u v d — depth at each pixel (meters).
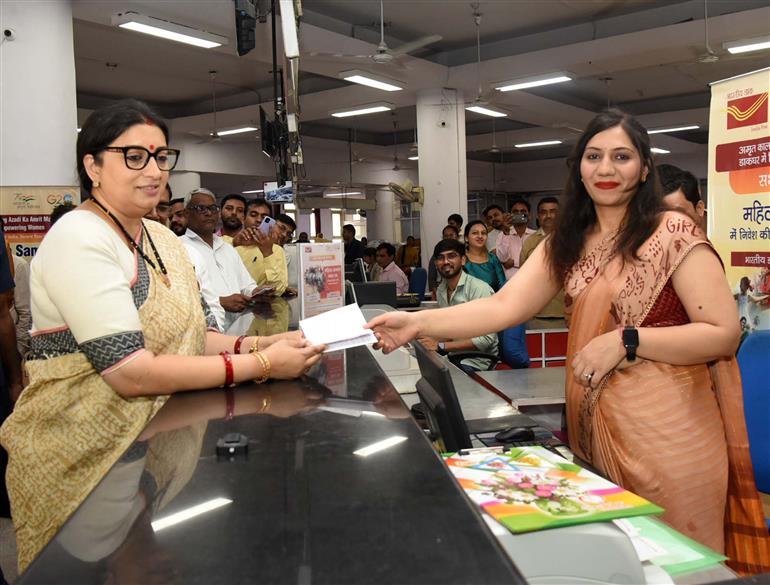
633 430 1.29
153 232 1.24
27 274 3.30
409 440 0.66
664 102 12.48
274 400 0.88
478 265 4.50
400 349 2.34
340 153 14.79
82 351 1.07
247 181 15.77
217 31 6.58
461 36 8.79
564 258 1.47
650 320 1.34
